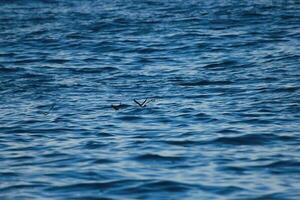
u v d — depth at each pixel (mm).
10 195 20891
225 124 29969
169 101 35406
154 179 22016
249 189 20969
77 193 20922
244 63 45812
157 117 31766
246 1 77438
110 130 29516
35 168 23750
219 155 24906
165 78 41938
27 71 45688
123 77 42812
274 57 47219
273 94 36188
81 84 40875
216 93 37125
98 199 20375
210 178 22078
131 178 22188
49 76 43781
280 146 26094
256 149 25703
